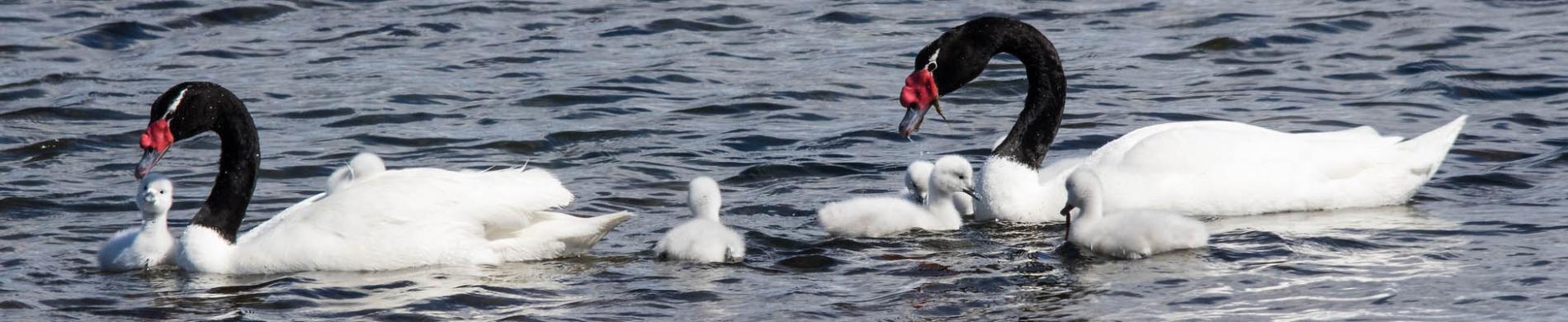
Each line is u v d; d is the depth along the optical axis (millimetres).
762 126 39781
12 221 29469
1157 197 28781
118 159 36156
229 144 26203
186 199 31969
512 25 56750
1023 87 45188
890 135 38594
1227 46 50312
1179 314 21516
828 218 27594
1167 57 49250
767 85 45406
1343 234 26766
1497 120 38688
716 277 24359
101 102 43219
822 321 21594
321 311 22406
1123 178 28953
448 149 37656
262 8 58656
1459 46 49375
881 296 23000
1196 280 23469
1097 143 37625
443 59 50250
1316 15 55031
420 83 46281
